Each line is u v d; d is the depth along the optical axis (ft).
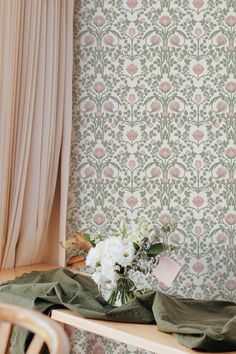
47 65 10.83
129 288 7.89
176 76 10.46
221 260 10.02
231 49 10.07
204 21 10.27
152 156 10.61
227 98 10.07
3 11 10.01
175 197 10.42
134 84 10.78
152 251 7.92
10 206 10.39
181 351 6.38
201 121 10.25
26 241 10.63
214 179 10.13
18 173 10.39
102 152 11.01
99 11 11.10
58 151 11.06
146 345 6.71
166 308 7.38
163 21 10.57
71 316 7.58
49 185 10.98
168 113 10.50
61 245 10.52
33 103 10.59
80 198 11.16
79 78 11.23
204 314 7.94
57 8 10.98
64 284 8.86
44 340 3.86
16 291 8.60
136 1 10.80
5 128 10.07
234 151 10.01
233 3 10.07
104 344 10.77
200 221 10.20
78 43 11.25
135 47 10.79
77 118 11.22
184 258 10.27
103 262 7.78
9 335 4.27
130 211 10.77
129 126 10.81
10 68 10.11
